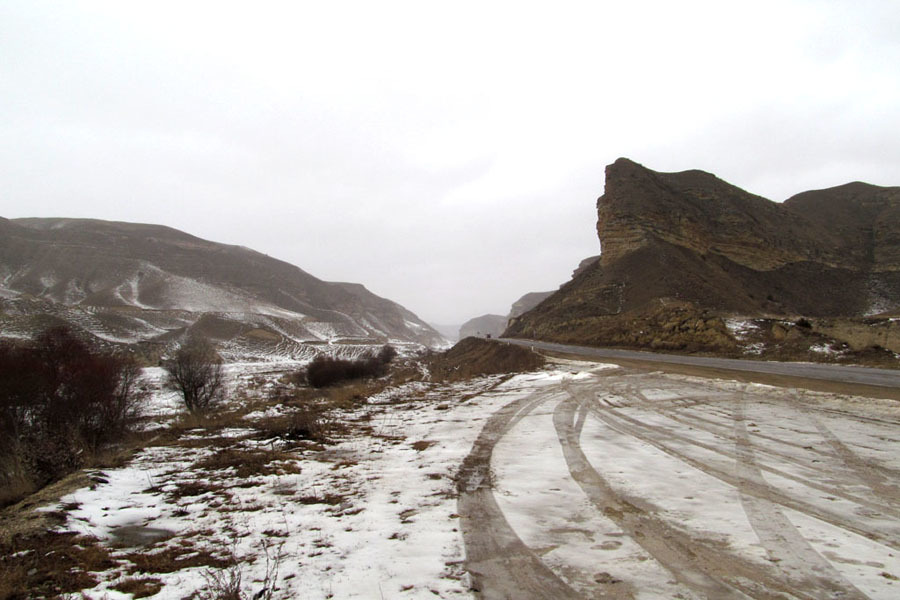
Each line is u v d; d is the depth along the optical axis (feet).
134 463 29.78
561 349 121.80
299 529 17.51
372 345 373.40
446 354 188.75
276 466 27.22
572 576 12.95
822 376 53.98
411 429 37.06
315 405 53.52
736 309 150.00
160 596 12.87
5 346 47.93
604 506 18.17
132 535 17.98
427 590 12.46
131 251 587.27
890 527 15.31
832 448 25.09
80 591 13.42
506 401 48.24
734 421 32.96
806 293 199.21
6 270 486.79
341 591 12.55
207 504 21.20
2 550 16.58
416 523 17.42
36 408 43.86
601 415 37.45
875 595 11.30
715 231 216.54
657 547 14.51
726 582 12.27
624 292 174.29
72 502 21.65
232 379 128.77
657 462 23.71
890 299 199.00
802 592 11.60
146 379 112.57
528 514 17.76
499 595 12.06
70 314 261.44
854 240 245.45
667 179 249.55
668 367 69.21
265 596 12.41
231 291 554.87
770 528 15.49
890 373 56.34
